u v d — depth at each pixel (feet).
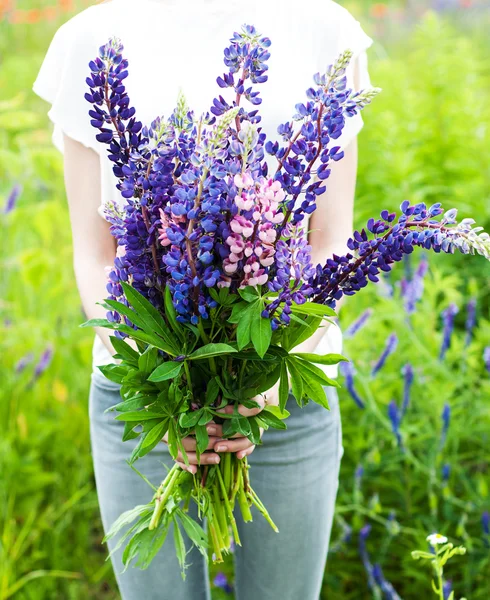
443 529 6.95
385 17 21.30
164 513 4.32
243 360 3.96
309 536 5.27
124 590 5.37
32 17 20.02
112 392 5.17
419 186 10.76
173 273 3.52
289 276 3.56
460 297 8.02
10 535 7.40
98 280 5.03
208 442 4.04
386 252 3.65
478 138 10.76
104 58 3.59
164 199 3.67
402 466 7.71
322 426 5.18
